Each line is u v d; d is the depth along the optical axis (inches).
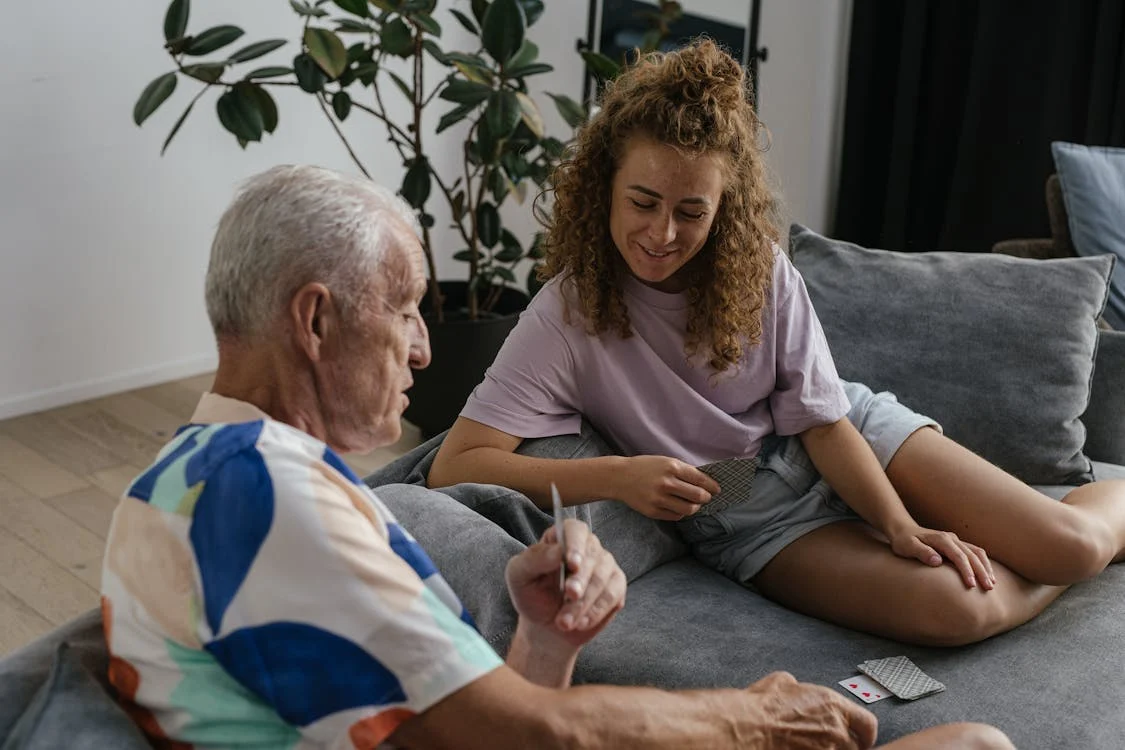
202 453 34.8
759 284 65.2
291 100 141.0
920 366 80.3
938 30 165.2
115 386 133.8
